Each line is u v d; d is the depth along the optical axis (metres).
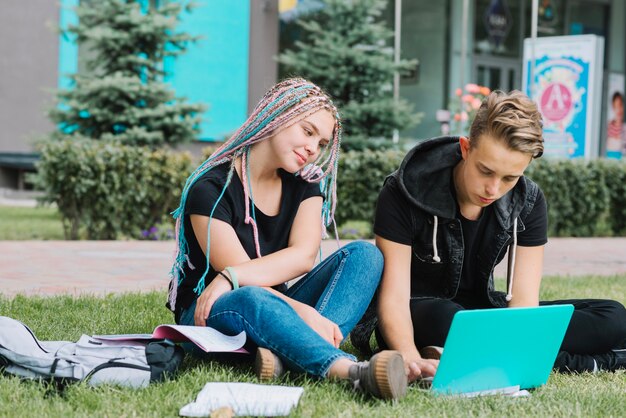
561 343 2.34
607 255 7.13
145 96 9.42
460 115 10.98
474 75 15.41
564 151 12.41
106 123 9.41
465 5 13.44
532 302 2.35
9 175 14.96
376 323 2.39
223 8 13.65
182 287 2.37
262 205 2.33
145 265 5.38
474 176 2.07
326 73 10.62
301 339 2.00
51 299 3.53
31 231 8.26
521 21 15.91
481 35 15.44
